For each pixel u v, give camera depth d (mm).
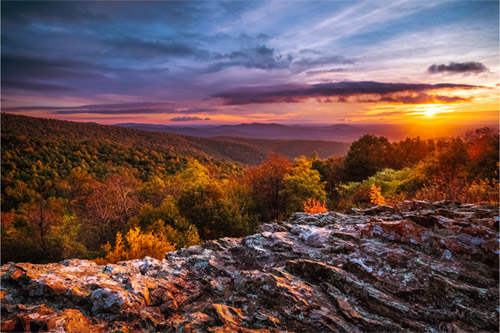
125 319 4262
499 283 4207
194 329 3811
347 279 4609
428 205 7879
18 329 3707
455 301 4004
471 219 5816
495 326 3529
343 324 3830
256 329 3875
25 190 63719
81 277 5117
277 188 32656
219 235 24297
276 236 7074
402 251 5168
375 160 40312
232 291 5035
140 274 5629
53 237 29094
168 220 24766
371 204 16047
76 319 4016
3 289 4508
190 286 5406
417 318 3826
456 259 4809
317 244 6363
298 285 4691
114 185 36969
